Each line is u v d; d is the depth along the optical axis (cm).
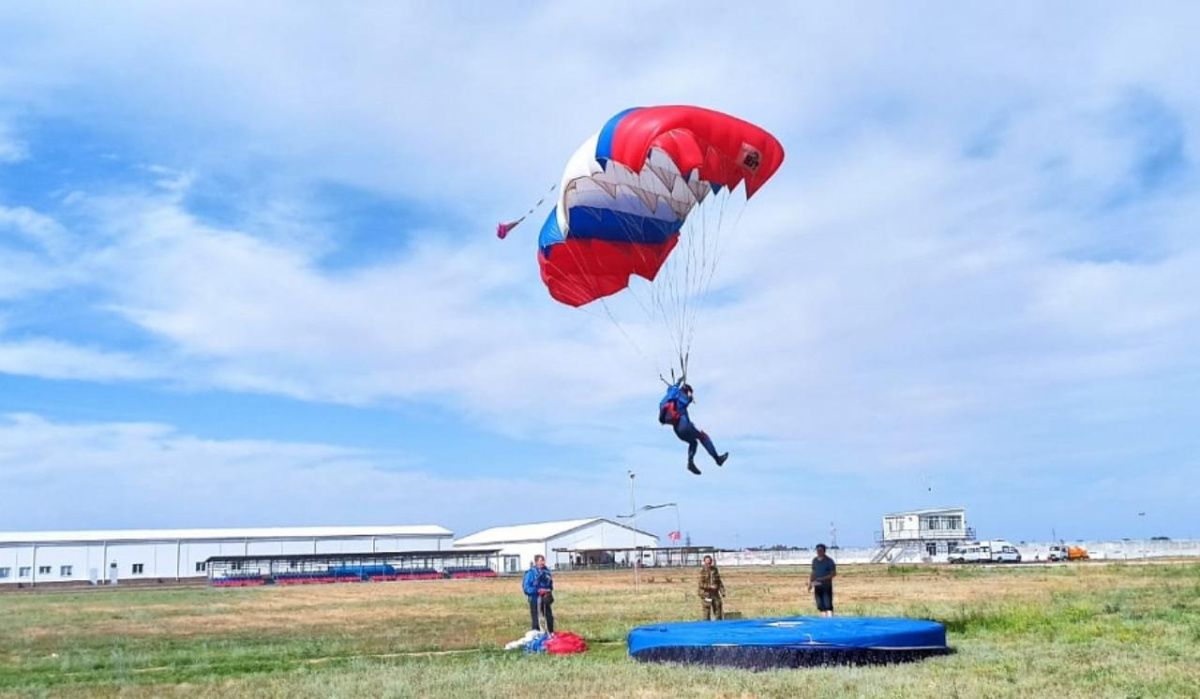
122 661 2181
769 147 2195
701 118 2077
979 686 1385
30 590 9844
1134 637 1914
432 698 1452
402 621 3375
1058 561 9588
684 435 2117
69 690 1705
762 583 5769
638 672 1636
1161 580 4097
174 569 11812
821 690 1391
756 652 1688
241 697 1553
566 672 1662
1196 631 1962
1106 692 1321
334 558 10731
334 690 1564
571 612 3522
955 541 10738
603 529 13750
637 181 2253
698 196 2362
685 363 2139
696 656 1733
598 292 2550
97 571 11394
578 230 2383
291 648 2380
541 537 13325
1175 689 1335
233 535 12262
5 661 2327
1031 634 2067
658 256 2502
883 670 1577
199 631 3206
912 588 4425
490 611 3850
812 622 1894
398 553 11206
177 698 1575
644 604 3897
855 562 11481
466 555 11788
